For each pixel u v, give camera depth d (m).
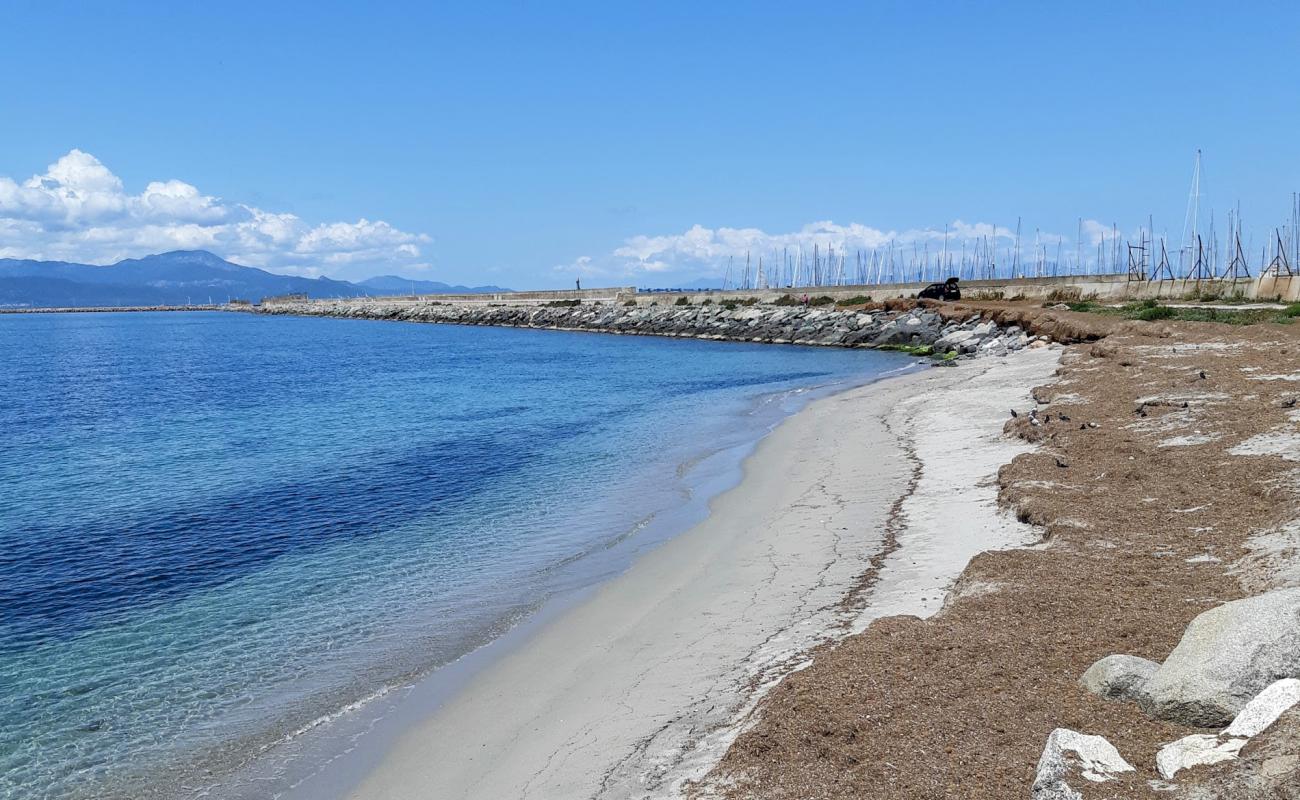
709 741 8.34
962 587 10.88
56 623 13.48
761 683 9.51
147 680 11.36
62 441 31.66
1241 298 61.34
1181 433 18.31
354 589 14.66
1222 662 6.71
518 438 29.58
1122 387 25.77
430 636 12.50
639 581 14.30
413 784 8.55
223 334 123.25
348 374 56.97
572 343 84.50
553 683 10.57
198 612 13.80
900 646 8.83
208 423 35.59
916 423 27.22
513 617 13.09
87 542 17.88
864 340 70.50
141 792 8.77
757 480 21.44
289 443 29.75
